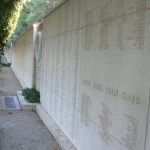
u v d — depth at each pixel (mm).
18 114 11156
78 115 6637
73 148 6816
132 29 4164
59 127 8539
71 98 7285
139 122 3920
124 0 4414
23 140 8047
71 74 7320
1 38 17359
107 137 4949
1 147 7469
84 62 6254
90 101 5824
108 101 4926
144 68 3848
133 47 4125
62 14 8391
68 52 7652
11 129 9094
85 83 6152
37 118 10578
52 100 9625
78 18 6773
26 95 12773
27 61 17359
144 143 3797
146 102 3779
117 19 4641
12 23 16688
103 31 5184
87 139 5969
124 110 4332
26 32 18578
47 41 10734
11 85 20422
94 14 5660
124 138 4316
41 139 8133
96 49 5535
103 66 5168
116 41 4656
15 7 15930
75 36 7016
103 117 5129
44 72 11234
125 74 4332
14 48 34125
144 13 3881
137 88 3990
